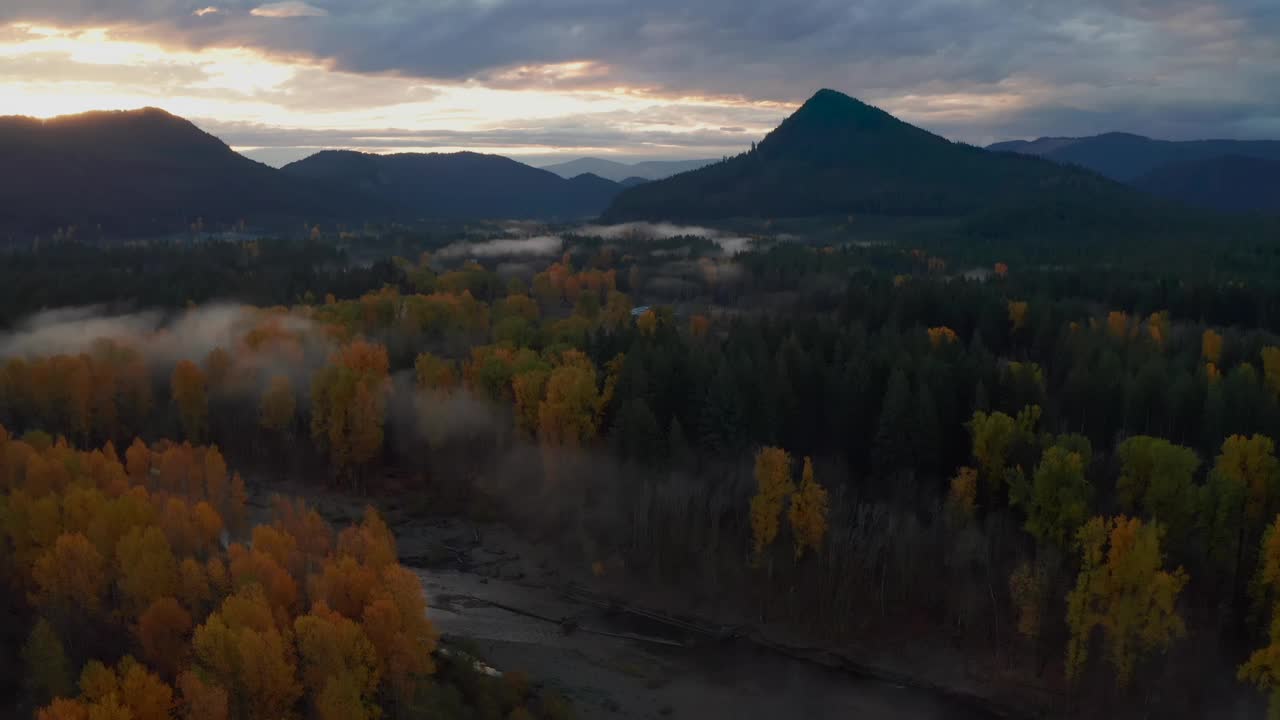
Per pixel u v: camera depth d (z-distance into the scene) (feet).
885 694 286.66
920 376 378.12
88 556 252.01
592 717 267.80
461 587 350.23
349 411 431.02
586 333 548.31
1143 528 260.83
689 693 285.23
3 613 265.95
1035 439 336.29
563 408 403.75
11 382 460.96
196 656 230.27
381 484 442.50
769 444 379.55
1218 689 265.95
